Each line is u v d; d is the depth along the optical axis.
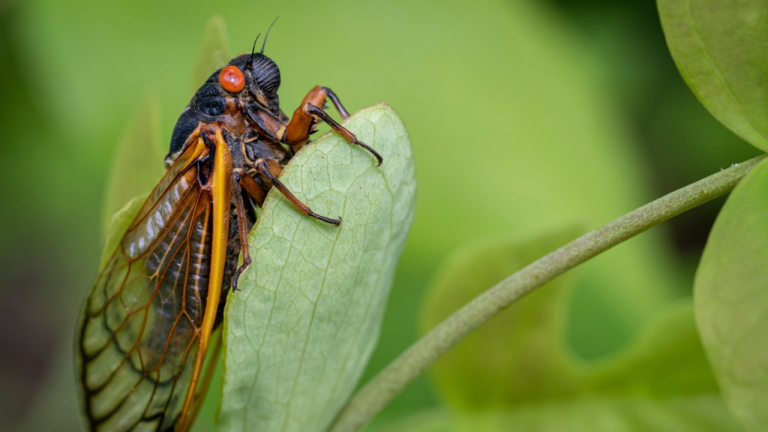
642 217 0.18
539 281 0.18
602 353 0.25
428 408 0.24
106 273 0.19
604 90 0.27
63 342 0.31
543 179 0.26
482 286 0.20
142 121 0.20
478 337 0.20
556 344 0.20
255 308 0.18
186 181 0.20
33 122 0.26
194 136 0.20
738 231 0.17
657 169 0.27
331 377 0.19
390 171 0.19
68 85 0.25
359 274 0.19
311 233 0.18
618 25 0.27
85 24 0.25
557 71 0.27
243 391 0.19
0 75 0.26
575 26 0.27
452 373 0.21
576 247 0.18
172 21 0.25
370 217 0.19
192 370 0.20
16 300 0.33
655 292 0.25
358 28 0.26
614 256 0.25
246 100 0.21
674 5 0.18
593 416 0.20
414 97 0.26
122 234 0.19
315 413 0.19
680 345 0.20
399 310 0.25
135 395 0.20
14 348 0.32
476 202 0.26
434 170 0.26
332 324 0.19
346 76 0.26
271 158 0.21
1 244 0.30
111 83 0.25
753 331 0.17
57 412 0.27
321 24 0.26
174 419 0.20
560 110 0.27
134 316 0.20
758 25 0.18
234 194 0.20
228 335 0.18
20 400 0.31
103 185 0.26
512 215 0.26
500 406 0.21
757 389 0.17
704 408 0.20
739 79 0.18
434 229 0.25
